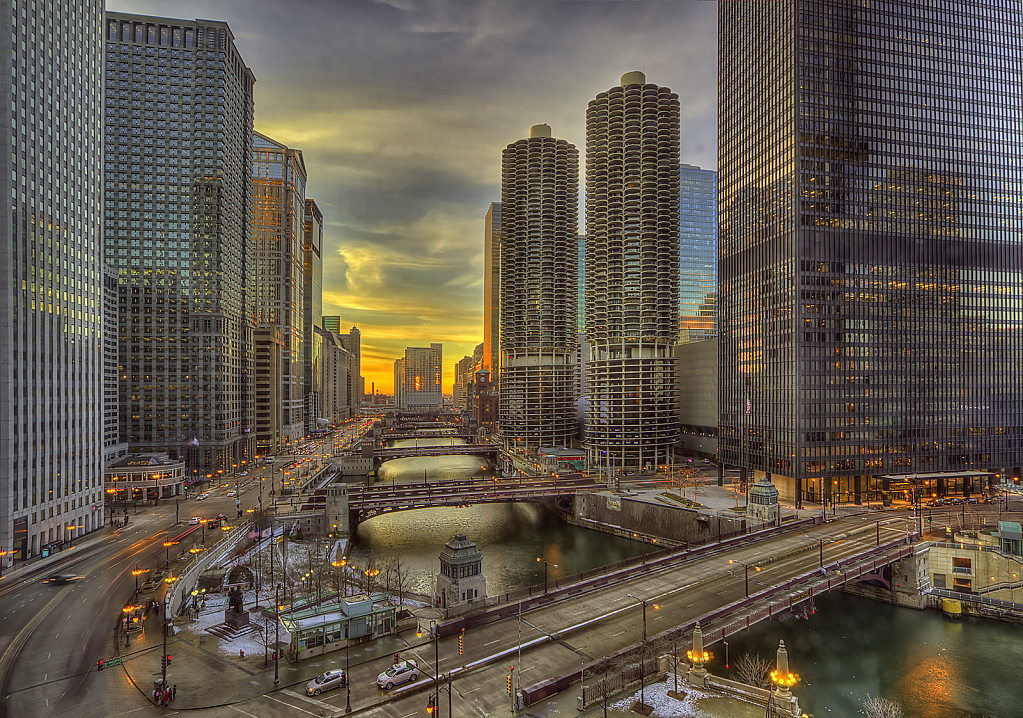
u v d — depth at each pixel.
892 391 174.12
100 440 137.12
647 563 100.31
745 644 91.88
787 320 170.88
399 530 171.25
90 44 139.62
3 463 104.44
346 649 69.12
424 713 57.09
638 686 64.31
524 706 58.66
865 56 175.88
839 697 75.12
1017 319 187.25
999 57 188.00
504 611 81.00
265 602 92.19
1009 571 108.38
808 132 169.88
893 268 176.12
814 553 109.00
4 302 106.69
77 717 56.06
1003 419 184.38
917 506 155.62
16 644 72.81
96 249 139.00
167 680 64.00
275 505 152.38
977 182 185.12
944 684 79.00
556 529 174.50
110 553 113.81
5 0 110.00
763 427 178.88
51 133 122.75
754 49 189.25
